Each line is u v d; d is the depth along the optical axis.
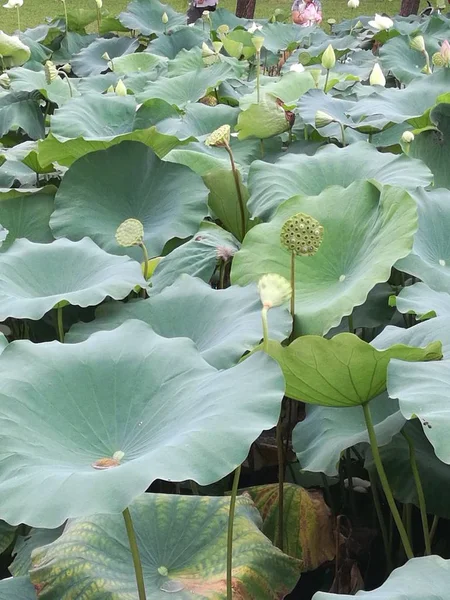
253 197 2.71
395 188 2.18
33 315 2.09
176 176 2.88
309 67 4.99
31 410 1.45
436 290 2.12
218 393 1.38
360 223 2.26
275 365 1.39
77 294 2.13
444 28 5.61
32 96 4.34
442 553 2.14
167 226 2.76
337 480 2.39
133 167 2.90
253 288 2.12
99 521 1.68
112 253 2.74
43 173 3.46
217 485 2.43
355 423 1.96
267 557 1.66
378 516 2.07
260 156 3.54
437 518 2.01
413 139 3.09
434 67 4.79
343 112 3.50
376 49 6.02
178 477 1.20
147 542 1.67
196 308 2.14
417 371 1.49
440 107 3.06
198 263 2.57
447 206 2.45
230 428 1.27
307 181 2.72
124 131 3.78
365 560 2.17
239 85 4.66
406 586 1.27
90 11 6.93
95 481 1.21
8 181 3.46
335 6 12.14
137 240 2.14
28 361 1.54
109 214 2.87
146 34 6.47
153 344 1.60
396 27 5.87
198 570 1.62
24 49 4.96
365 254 2.17
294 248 1.80
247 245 2.35
